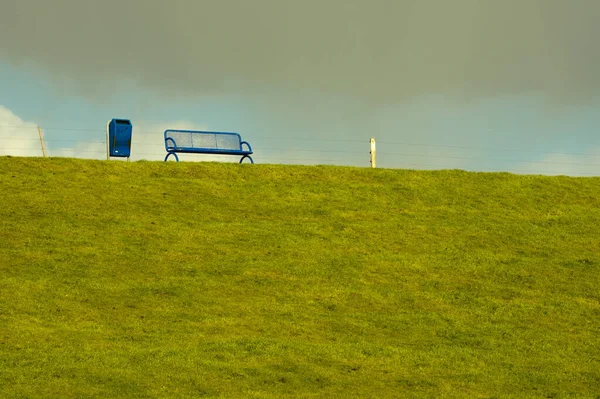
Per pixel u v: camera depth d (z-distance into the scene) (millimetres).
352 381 23641
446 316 31031
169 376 23016
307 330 28766
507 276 35906
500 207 46125
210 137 52438
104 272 32906
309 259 36188
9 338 26078
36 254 34094
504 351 27516
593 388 24188
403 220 42625
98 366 23516
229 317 29531
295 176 48844
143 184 44531
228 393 22094
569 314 31906
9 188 41625
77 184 43312
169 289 31719
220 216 40969
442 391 23219
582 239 41531
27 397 20844
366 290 33250
